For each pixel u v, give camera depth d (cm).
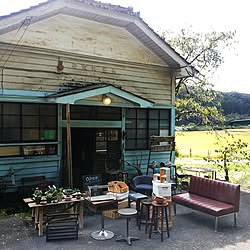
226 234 491
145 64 857
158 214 486
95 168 823
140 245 439
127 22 763
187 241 457
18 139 666
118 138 852
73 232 460
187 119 1426
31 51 662
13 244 439
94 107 795
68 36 711
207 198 580
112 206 504
